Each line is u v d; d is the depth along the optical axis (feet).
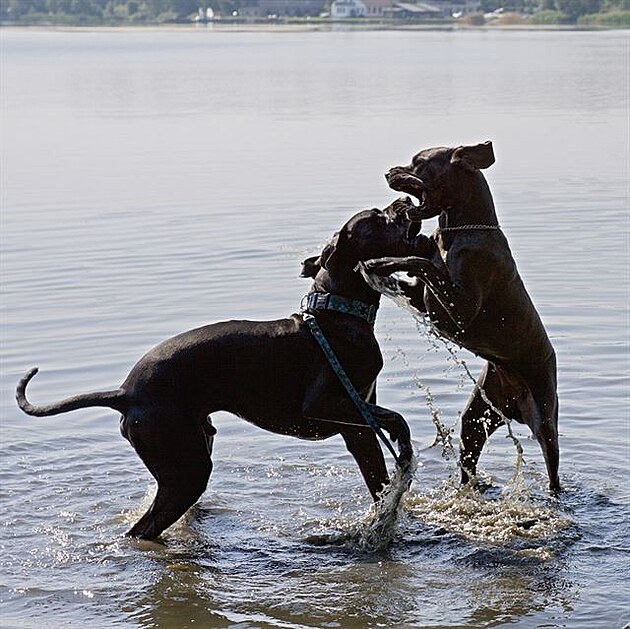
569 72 149.28
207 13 478.59
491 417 27.12
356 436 25.18
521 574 22.80
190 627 20.89
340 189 60.64
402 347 35.78
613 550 23.81
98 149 79.56
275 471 28.09
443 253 25.20
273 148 77.92
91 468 28.17
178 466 23.86
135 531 24.43
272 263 45.39
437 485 27.17
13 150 79.66
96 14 491.31
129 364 34.32
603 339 36.09
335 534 24.76
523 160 70.28
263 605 21.70
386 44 261.44
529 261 44.98
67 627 20.90
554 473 26.50
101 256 47.09
